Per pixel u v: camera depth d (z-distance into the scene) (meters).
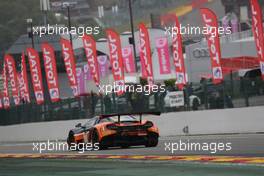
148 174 42.50
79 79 150.88
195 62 164.75
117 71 125.00
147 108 109.50
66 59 134.88
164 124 105.31
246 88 95.19
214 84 99.81
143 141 73.50
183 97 104.06
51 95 134.12
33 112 135.88
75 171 48.16
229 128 96.00
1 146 111.88
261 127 91.88
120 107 113.81
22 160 65.75
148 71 118.25
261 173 39.22
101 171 46.75
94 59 131.25
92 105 119.31
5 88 151.00
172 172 42.97
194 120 101.00
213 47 101.00
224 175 39.28
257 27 98.69
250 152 56.00
